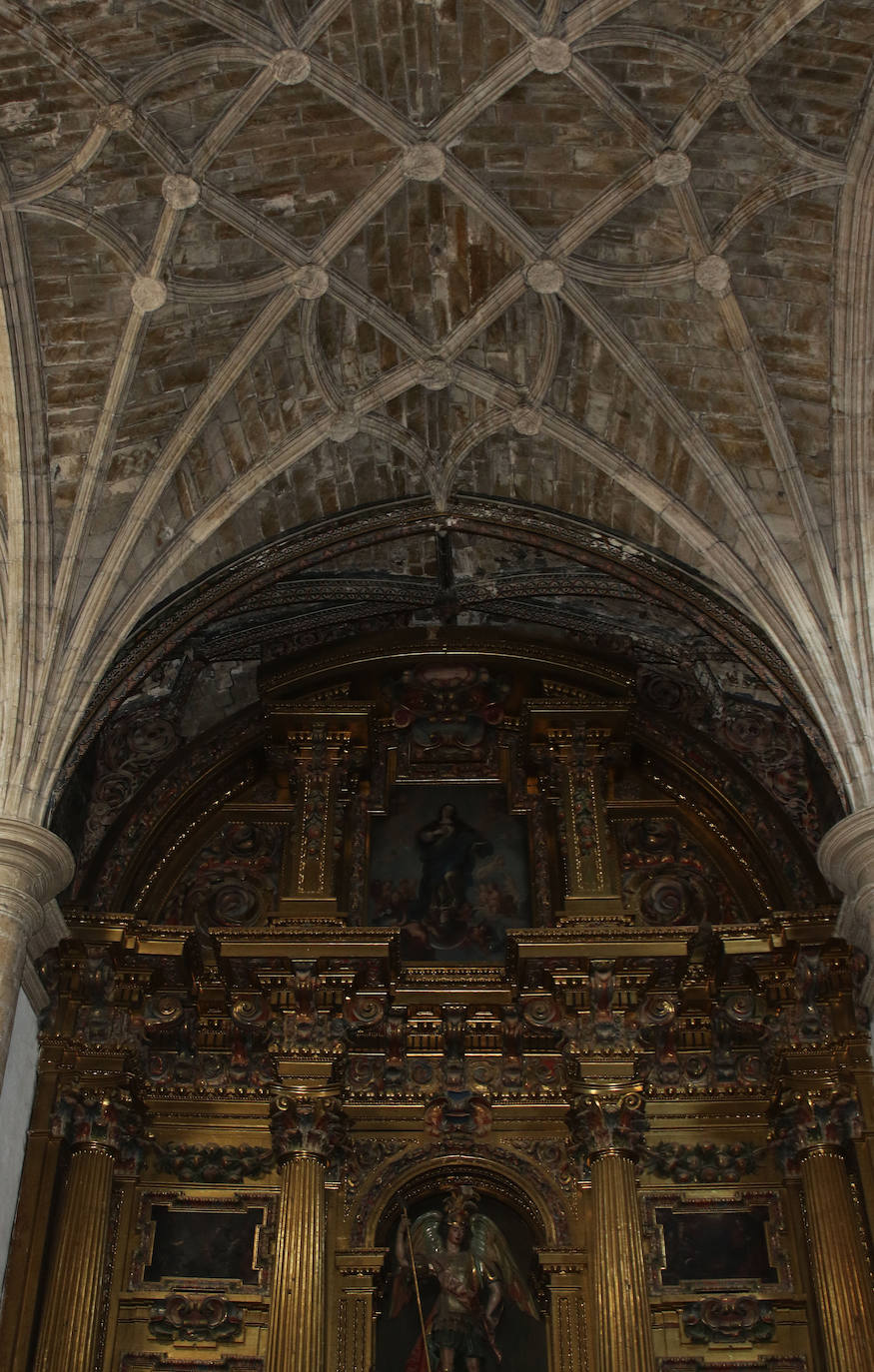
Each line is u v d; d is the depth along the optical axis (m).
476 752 19.59
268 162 15.84
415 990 17.42
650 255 16.45
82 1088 16.66
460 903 18.52
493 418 17.72
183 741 19.25
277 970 17.17
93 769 18.75
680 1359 15.62
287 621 19.45
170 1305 15.96
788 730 19.11
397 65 15.35
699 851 18.77
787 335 16.36
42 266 15.73
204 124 15.42
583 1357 15.56
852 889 15.02
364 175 16.16
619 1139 16.42
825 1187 16.02
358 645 19.78
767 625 16.62
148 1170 16.80
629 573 18.17
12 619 15.97
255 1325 15.93
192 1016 17.56
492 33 15.10
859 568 16.27
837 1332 15.16
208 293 16.28
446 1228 16.55
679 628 19.20
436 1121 17.03
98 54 14.66
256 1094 17.20
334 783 19.03
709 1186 16.67
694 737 19.31
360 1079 17.30
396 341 17.25
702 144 15.62
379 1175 16.75
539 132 15.80
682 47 14.96
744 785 18.91
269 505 17.88
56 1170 16.17
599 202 16.17
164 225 15.76
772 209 15.86
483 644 19.83
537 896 18.36
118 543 16.48
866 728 15.67
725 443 16.84
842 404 16.27
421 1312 16.02
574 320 16.94
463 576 19.36
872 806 14.88
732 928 17.23
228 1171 16.81
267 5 14.71
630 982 17.05
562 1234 16.31
